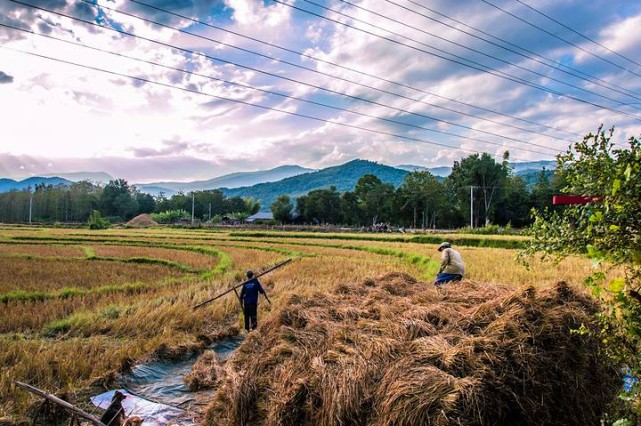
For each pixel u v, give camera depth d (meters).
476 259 18.08
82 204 111.62
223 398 5.08
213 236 43.91
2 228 62.00
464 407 3.10
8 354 6.94
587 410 3.74
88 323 9.12
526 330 3.85
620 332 2.59
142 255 24.77
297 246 30.70
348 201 91.00
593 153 2.59
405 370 3.61
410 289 6.82
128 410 5.50
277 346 4.95
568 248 2.69
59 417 5.30
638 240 2.29
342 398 3.71
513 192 73.12
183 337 8.47
